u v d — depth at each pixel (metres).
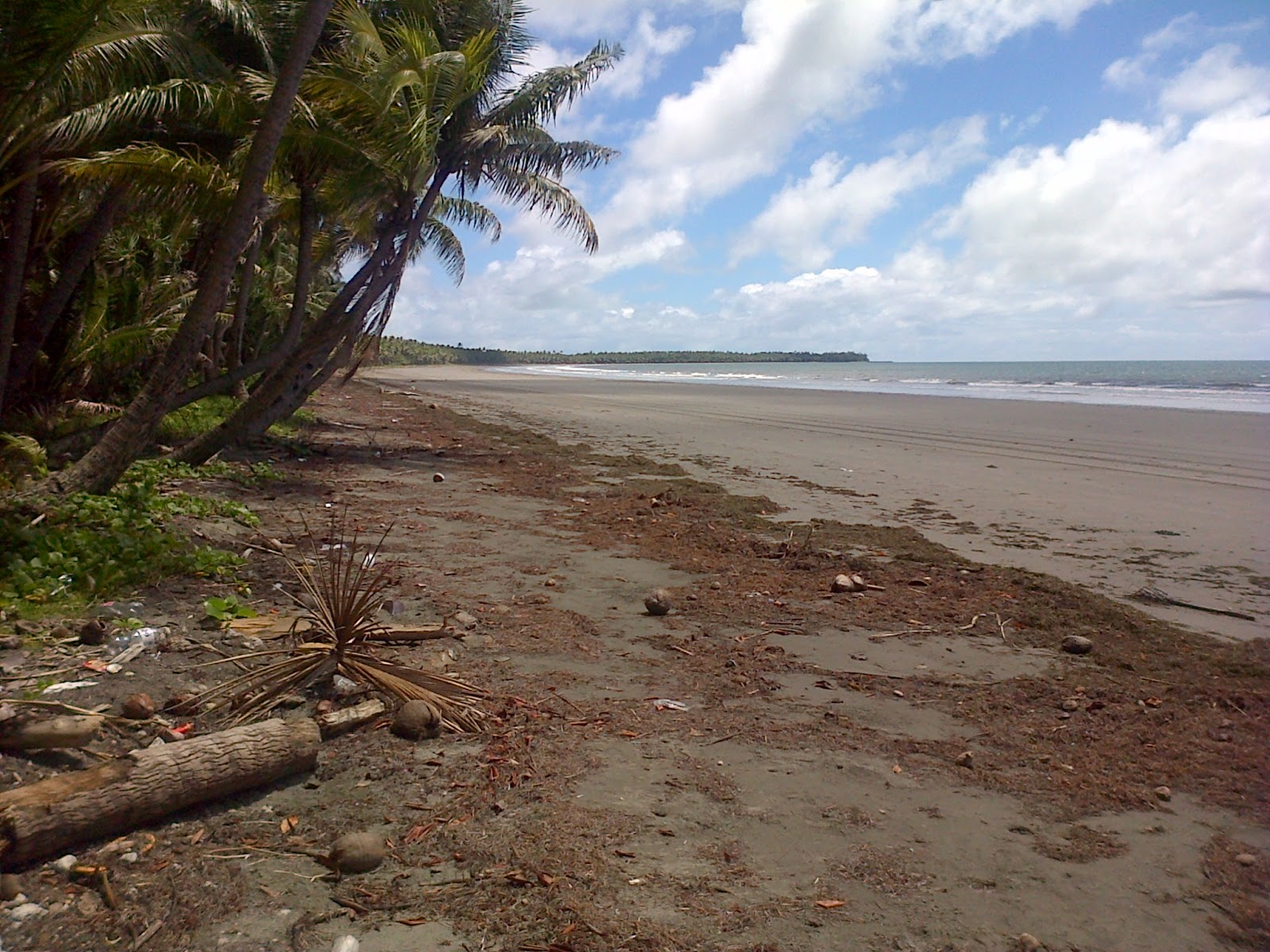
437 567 8.06
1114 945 2.98
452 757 4.20
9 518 7.06
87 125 10.14
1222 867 3.47
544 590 7.43
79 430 13.24
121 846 3.28
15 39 8.02
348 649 4.96
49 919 2.87
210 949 2.80
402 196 14.34
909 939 2.96
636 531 10.17
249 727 3.84
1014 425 24.86
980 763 4.38
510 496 12.56
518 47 15.67
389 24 14.84
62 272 11.66
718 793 3.95
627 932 2.93
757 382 62.25
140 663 5.03
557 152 16.00
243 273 18.77
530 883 3.19
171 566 6.77
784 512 11.64
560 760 4.19
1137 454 18.27
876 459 17.58
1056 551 9.59
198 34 13.04
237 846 3.38
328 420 23.39
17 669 4.80
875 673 5.73
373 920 2.99
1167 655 6.14
